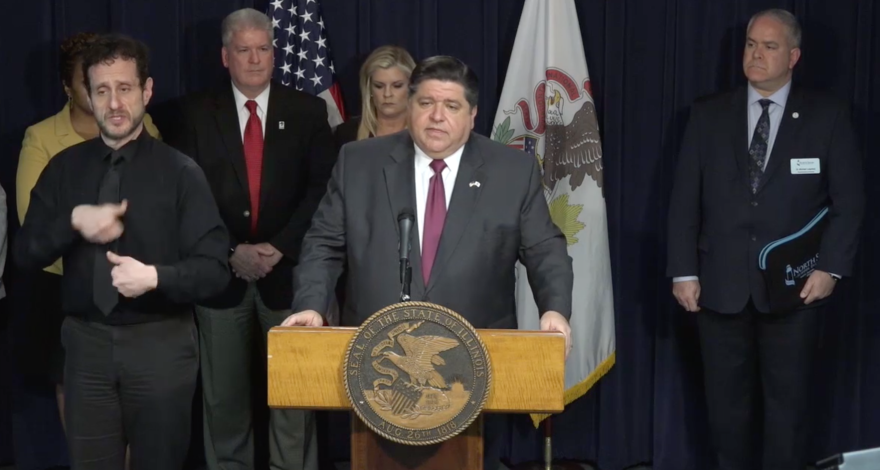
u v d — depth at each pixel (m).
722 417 5.41
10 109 5.68
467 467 3.21
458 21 5.93
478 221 3.58
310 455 5.54
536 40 5.76
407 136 3.76
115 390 4.13
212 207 4.22
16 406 5.77
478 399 2.96
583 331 5.70
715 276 5.26
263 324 5.33
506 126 5.74
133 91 4.09
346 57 5.93
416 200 3.64
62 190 4.14
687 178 5.36
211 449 5.52
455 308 3.53
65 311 4.12
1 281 5.35
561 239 3.70
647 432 6.21
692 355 6.05
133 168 4.12
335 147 5.42
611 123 5.93
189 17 5.79
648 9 5.88
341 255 3.79
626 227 6.02
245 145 5.30
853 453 2.40
